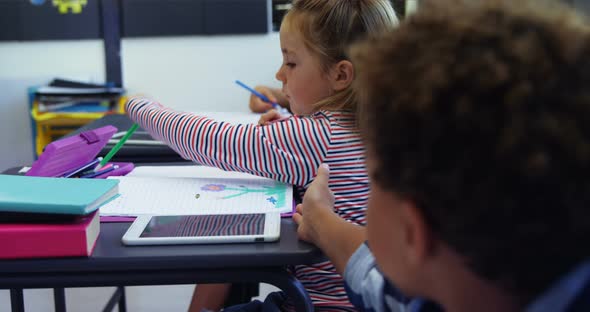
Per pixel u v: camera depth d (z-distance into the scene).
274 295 0.93
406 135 0.38
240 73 3.21
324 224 0.70
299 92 1.07
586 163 0.34
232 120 1.50
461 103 0.36
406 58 0.40
